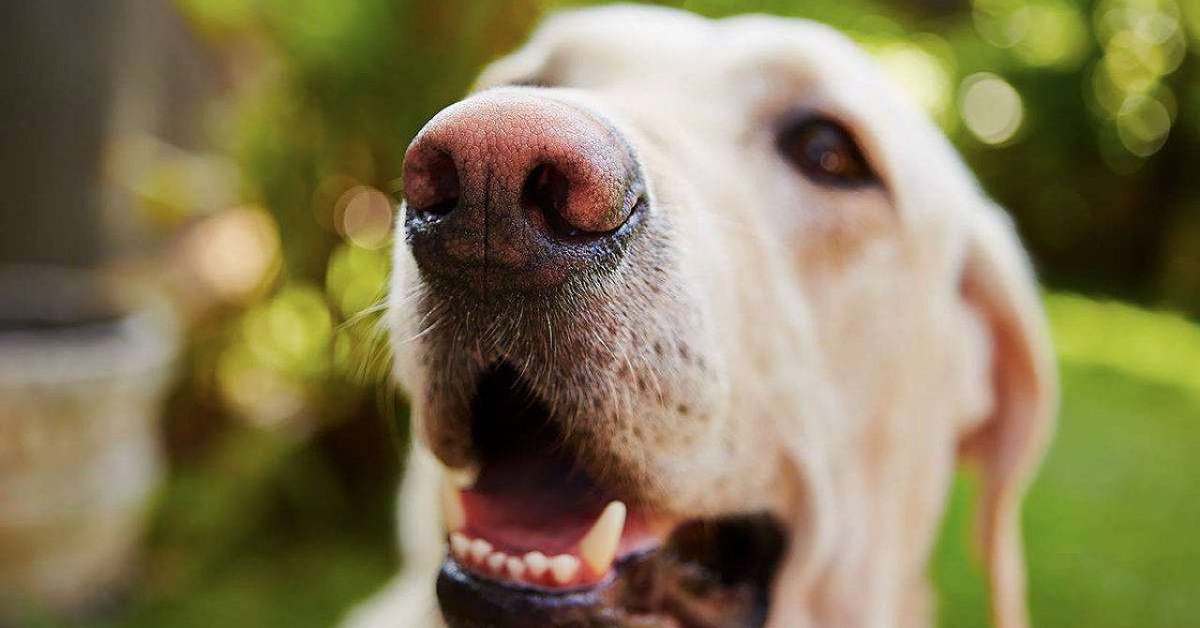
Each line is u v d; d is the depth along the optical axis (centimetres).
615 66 31
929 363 33
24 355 54
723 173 27
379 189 65
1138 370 141
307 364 69
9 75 79
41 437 54
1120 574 80
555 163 20
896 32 83
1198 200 183
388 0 61
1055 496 95
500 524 24
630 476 24
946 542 81
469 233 21
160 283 82
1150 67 185
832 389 30
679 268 24
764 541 30
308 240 66
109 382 56
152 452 64
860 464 32
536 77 32
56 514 56
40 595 57
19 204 81
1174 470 105
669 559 27
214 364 73
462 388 23
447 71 62
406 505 36
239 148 66
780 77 30
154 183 82
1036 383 35
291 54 62
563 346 22
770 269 28
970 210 35
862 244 30
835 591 32
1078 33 187
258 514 68
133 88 86
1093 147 189
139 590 63
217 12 63
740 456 27
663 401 24
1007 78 188
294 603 63
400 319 24
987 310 35
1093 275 192
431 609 32
